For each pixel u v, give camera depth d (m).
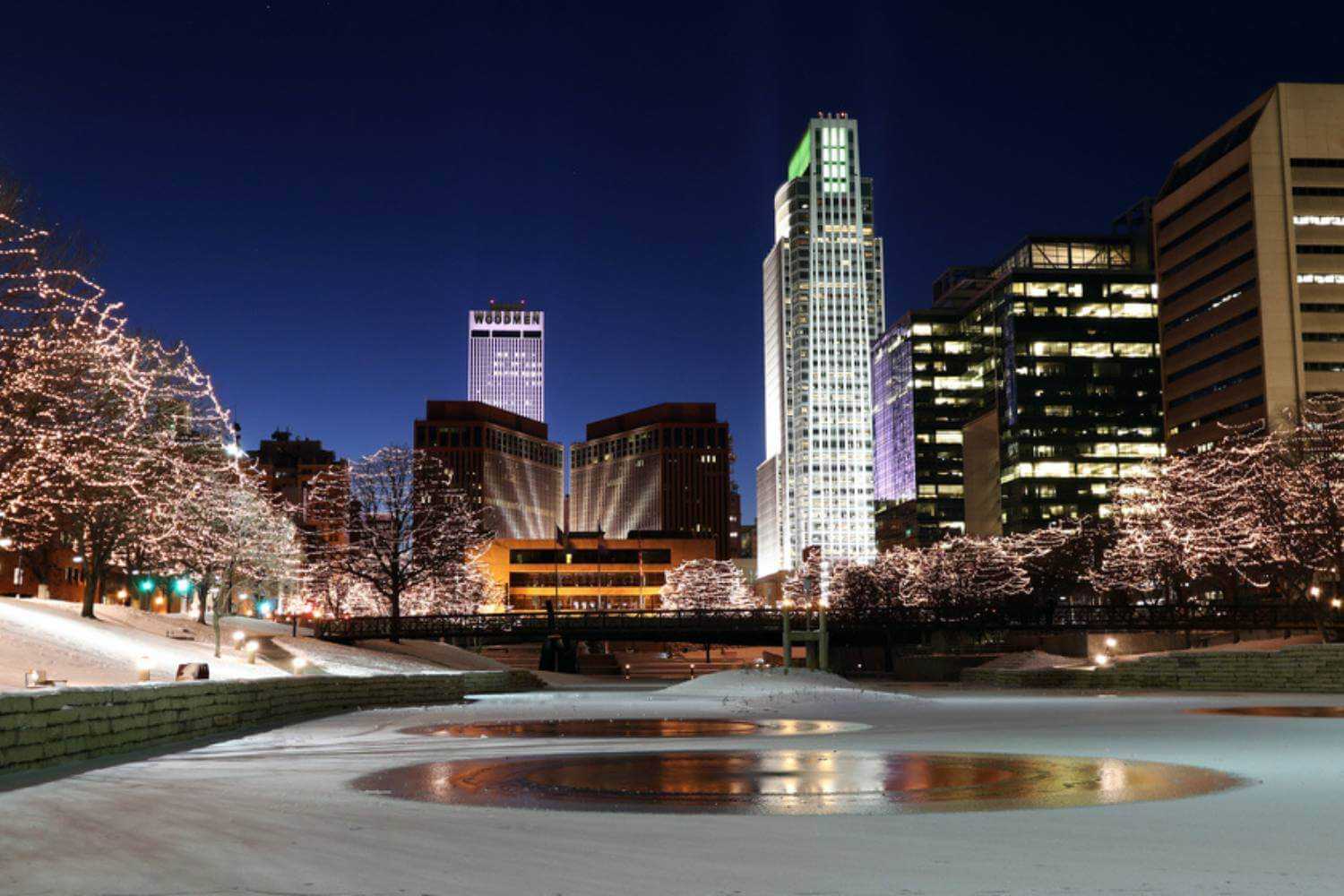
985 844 11.05
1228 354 173.12
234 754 21.41
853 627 109.88
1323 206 166.75
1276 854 10.46
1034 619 111.88
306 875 9.38
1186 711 37.66
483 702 48.81
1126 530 112.69
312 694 36.78
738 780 17.16
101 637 45.38
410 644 89.44
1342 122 168.00
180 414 57.56
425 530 90.31
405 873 9.53
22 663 34.81
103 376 44.94
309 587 100.94
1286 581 84.31
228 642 61.94
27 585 86.25
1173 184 192.75
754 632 108.88
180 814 13.05
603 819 12.85
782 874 9.48
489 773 18.03
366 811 13.48
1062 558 137.38
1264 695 51.56
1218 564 94.44
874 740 25.05
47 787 15.71
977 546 139.38
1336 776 17.11
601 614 107.12
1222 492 92.00
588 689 70.12
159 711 23.84
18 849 10.62
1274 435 95.19
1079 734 26.53
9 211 40.06
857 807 13.90
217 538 62.38
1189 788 15.79
